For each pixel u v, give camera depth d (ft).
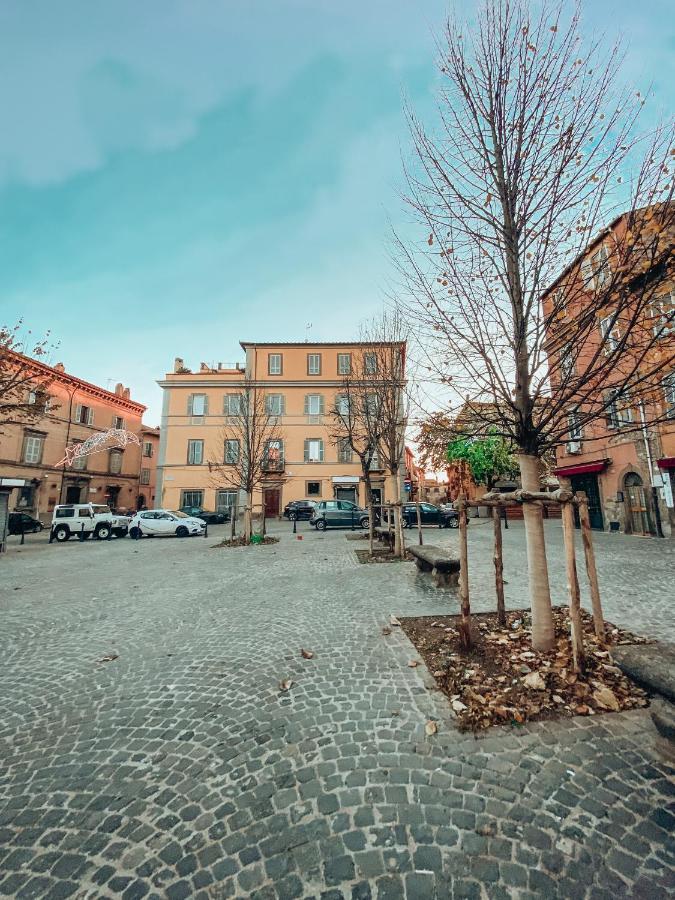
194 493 101.40
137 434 133.08
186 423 103.76
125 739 9.89
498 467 83.66
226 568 34.17
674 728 7.54
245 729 10.13
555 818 6.98
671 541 41.78
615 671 11.85
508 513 84.43
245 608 21.34
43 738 10.04
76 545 58.08
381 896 5.74
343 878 6.05
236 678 13.07
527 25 12.56
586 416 12.99
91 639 17.31
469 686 11.43
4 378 47.83
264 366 105.81
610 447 53.11
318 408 103.55
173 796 7.89
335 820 7.14
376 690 11.76
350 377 50.49
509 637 14.76
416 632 16.25
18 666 14.62
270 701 11.46
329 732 9.81
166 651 15.67
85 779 8.48
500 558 16.52
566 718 9.82
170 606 22.26
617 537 47.57
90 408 115.44
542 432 14.67
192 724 10.46
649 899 5.52
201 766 8.77
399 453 37.17
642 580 24.59
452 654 13.70
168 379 104.99
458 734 9.46
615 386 12.18
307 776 8.30
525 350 13.53
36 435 98.89
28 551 51.11
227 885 6.00
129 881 6.11
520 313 13.34
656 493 46.47
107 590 26.86
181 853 6.59
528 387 13.55
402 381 37.37
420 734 9.54
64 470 104.42
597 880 5.84
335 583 26.53
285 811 7.41
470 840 6.63
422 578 26.81
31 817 7.45
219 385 104.78
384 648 14.89
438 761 8.57
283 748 9.27
